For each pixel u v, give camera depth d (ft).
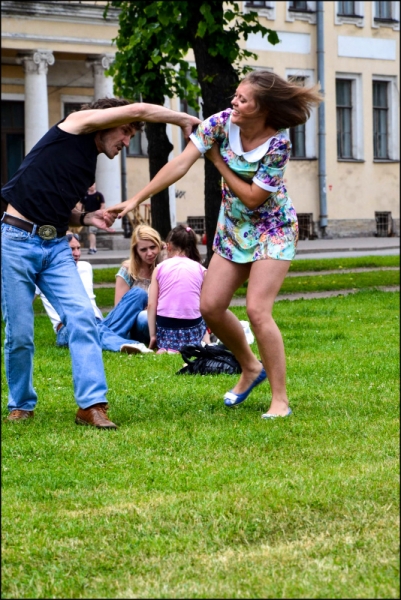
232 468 18.45
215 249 23.79
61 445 20.71
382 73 146.72
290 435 21.29
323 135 140.67
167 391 27.32
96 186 111.14
